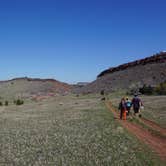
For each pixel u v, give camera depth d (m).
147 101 67.88
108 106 63.16
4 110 73.94
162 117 40.72
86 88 167.50
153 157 21.19
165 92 99.44
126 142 25.73
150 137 28.19
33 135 32.38
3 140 30.31
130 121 38.66
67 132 32.84
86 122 39.41
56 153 23.53
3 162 21.77
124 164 19.64
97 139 27.83
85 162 20.55
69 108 65.00
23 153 24.14
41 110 66.56
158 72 153.88
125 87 144.75
